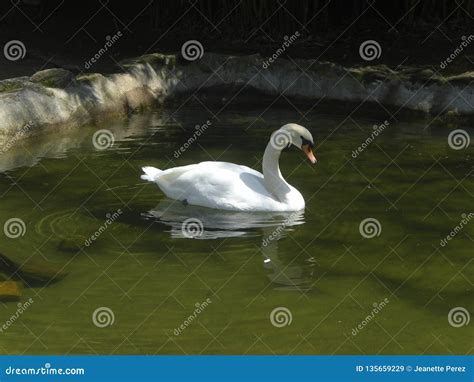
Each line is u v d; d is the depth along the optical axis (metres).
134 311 8.43
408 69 16.81
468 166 12.94
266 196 11.13
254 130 14.88
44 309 8.46
